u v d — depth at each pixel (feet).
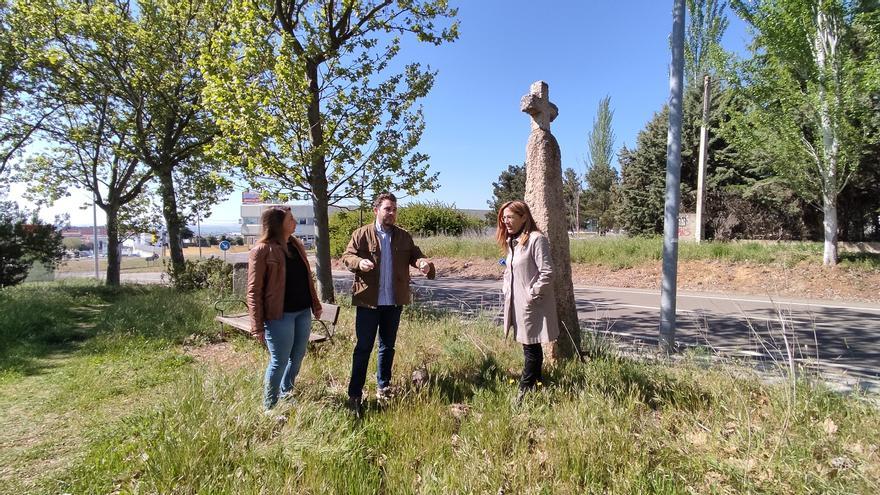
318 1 29.19
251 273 11.87
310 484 8.88
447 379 14.64
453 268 60.95
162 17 42.27
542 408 12.12
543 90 16.55
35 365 19.44
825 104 36.76
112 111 51.11
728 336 23.39
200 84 43.34
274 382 12.25
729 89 41.70
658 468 9.22
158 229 60.95
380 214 13.34
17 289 43.73
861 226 61.52
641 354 17.74
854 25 36.52
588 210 143.02
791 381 12.83
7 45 43.27
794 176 41.22
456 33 30.53
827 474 9.15
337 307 18.75
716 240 62.69
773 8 36.68
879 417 11.48
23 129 50.29
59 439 11.98
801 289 36.76
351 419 11.75
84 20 38.99
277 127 25.41
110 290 46.83
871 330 24.25
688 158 79.41
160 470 9.25
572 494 8.66
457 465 9.49
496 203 154.20
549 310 12.91
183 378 14.97
